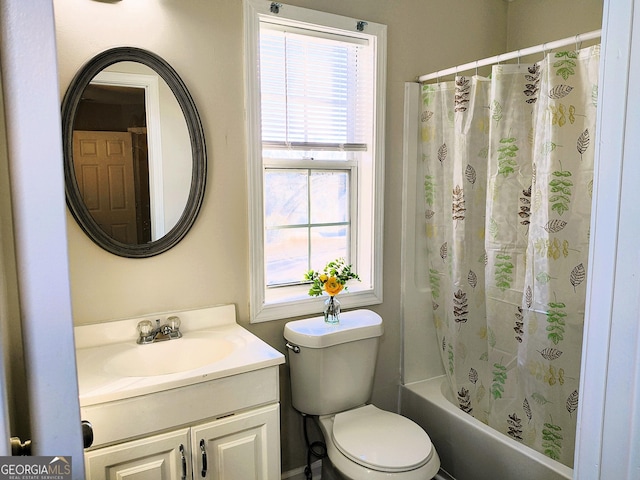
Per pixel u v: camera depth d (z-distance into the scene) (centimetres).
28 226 42
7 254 45
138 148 177
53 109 42
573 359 197
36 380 44
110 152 171
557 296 196
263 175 212
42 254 43
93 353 165
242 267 204
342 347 201
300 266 234
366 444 182
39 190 42
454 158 234
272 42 210
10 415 45
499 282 221
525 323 206
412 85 244
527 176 213
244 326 207
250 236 203
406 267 253
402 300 255
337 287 207
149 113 178
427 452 177
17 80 41
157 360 174
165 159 182
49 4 41
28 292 43
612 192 55
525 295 206
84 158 167
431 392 246
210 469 154
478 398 243
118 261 177
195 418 149
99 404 132
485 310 242
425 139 249
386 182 243
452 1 256
